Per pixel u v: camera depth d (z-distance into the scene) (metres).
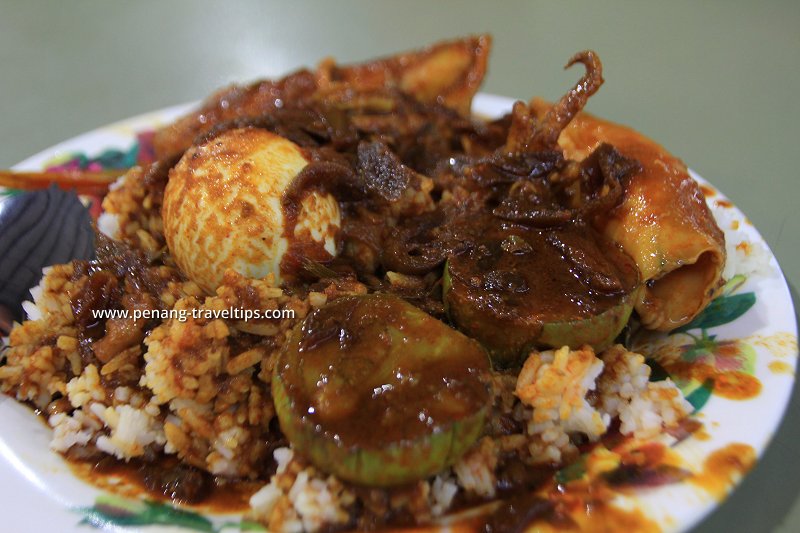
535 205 0.25
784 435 0.23
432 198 0.28
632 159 0.25
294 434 0.20
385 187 0.26
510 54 0.47
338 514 0.20
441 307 0.24
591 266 0.23
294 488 0.21
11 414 0.23
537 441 0.22
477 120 0.32
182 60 0.48
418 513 0.20
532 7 0.54
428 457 0.20
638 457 0.21
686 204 0.25
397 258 0.25
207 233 0.24
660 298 0.25
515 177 0.26
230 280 0.23
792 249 0.30
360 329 0.21
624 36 0.49
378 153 0.27
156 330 0.23
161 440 0.23
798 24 0.49
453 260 0.24
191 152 0.26
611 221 0.25
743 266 0.26
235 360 0.23
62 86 0.45
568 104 0.26
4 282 0.26
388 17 0.53
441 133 0.31
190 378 0.22
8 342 0.25
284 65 0.47
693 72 0.44
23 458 0.22
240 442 0.22
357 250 0.26
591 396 0.23
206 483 0.22
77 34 0.52
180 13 0.54
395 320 0.22
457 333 0.22
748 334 0.24
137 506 0.21
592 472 0.21
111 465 0.23
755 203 0.33
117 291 0.25
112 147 0.33
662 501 0.20
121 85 0.45
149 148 0.33
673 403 0.22
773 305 0.24
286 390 0.21
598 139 0.27
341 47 0.49
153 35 0.51
